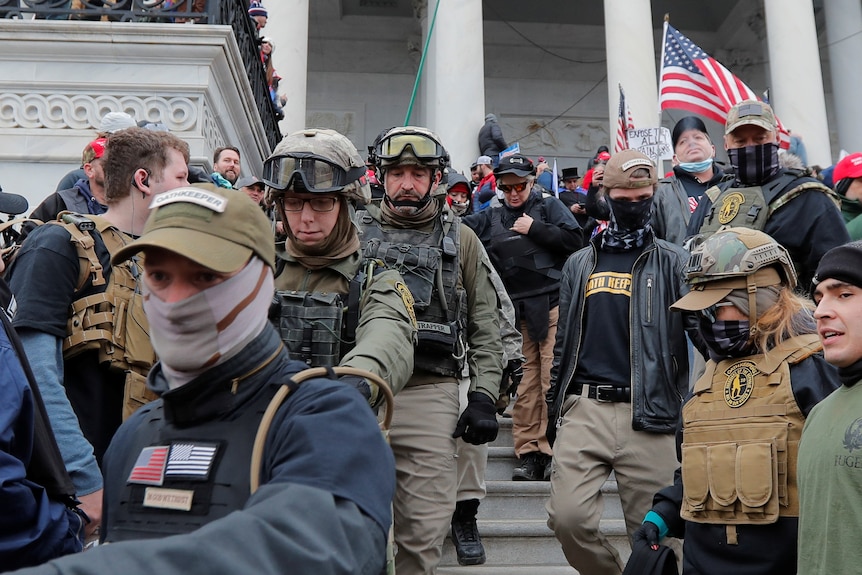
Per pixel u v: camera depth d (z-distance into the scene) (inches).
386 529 53.6
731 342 113.9
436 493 134.6
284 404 58.3
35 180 238.7
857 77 763.4
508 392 154.9
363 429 55.7
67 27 241.4
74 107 242.7
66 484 91.0
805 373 107.6
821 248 154.4
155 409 66.0
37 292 107.5
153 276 60.8
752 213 160.9
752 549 106.4
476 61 562.6
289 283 120.6
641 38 610.2
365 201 124.3
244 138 303.7
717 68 299.6
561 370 170.2
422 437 135.6
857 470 87.4
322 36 848.3
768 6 661.3
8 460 80.9
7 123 241.1
